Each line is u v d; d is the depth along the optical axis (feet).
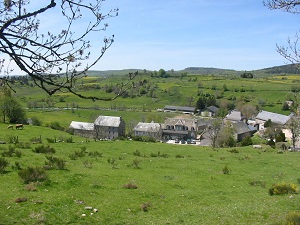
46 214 55.21
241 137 315.37
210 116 493.36
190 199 72.95
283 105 470.80
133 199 69.56
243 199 72.79
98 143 160.25
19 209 55.77
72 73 22.52
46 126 258.37
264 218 53.72
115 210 61.62
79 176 81.87
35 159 101.04
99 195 69.77
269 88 610.65
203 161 123.54
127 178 86.48
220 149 169.48
